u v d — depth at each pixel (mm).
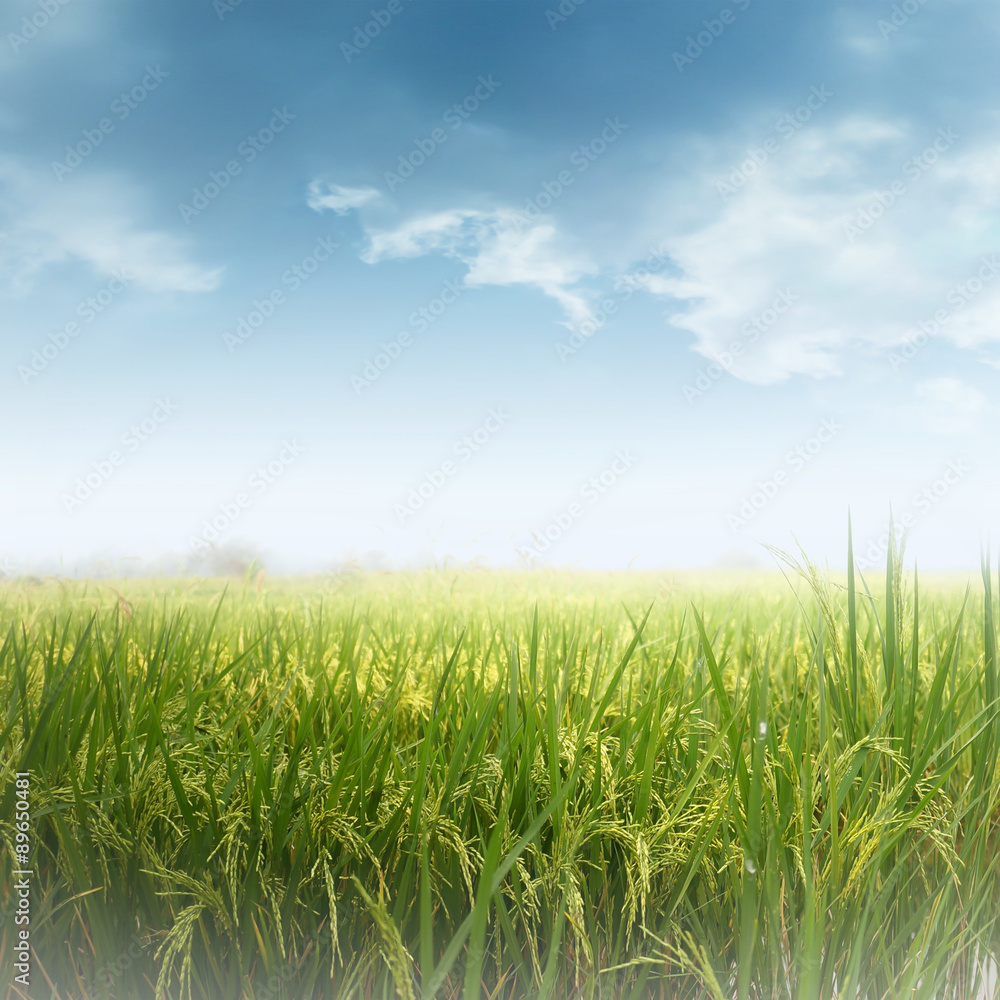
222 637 3455
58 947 1820
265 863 1761
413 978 1719
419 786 1696
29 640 3340
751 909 1608
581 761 1890
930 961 1706
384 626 4117
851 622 2037
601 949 1803
